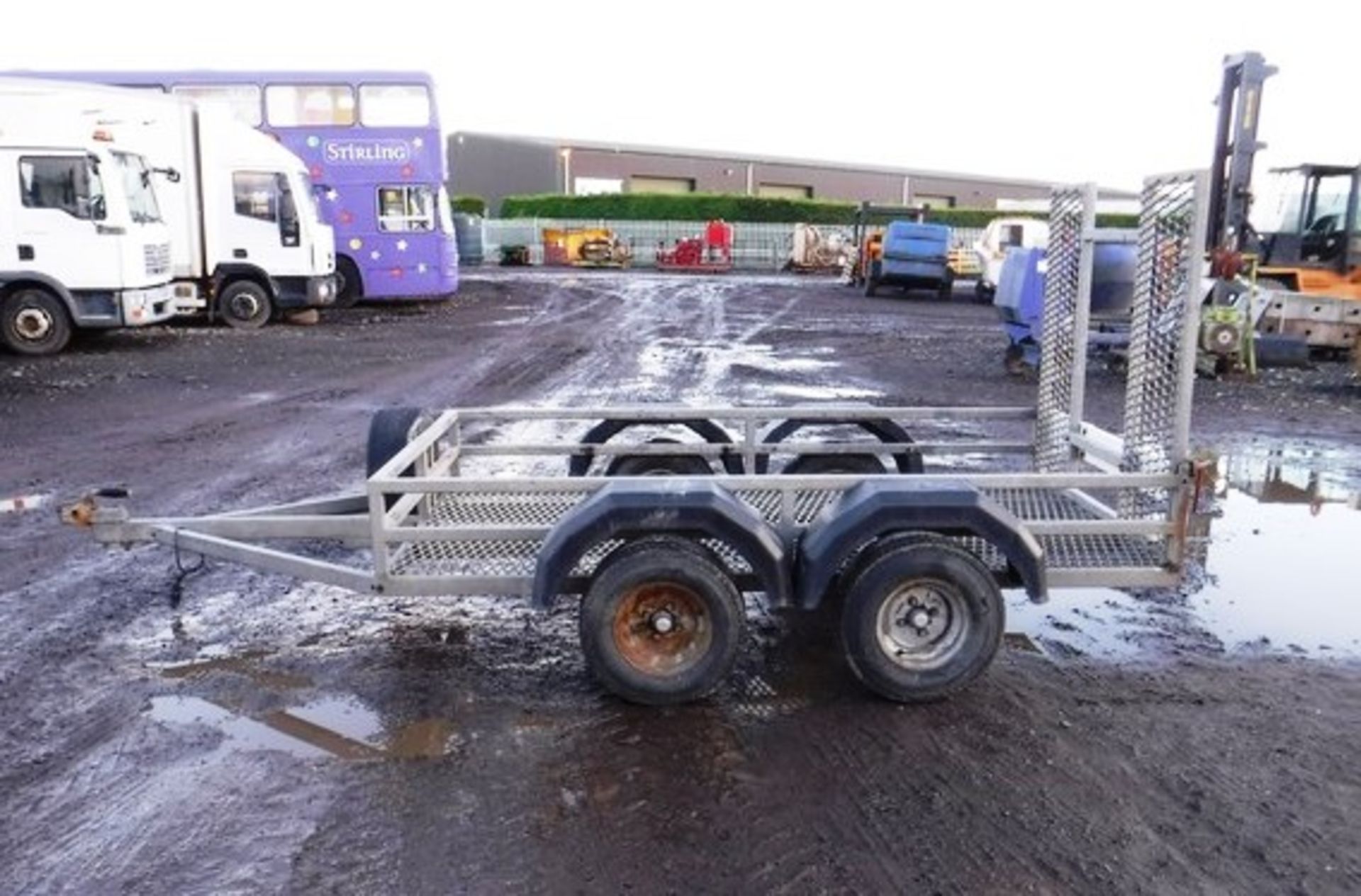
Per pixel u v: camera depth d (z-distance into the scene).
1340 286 18.14
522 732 4.20
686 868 3.32
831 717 4.34
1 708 4.40
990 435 10.65
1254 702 4.53
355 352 17.08
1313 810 3.69
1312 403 13.01
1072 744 4.14
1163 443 4.93
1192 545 4.83
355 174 23.94
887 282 31.64
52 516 7.22
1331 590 5.98
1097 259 12.93
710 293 31.92
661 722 4.28
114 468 8.74
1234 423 11.52
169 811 3.64
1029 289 14.52
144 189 17.28
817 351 17.81
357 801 3.69
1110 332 14.20
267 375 14.40
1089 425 6.09
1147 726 4.30
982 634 4.43
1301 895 3.22
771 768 3.93
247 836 3.49
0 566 6.17
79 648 5.02
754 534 4.32
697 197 52.09
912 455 6.86
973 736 4.20
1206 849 3.46
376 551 4.64
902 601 4.41
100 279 16.16
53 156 15.70
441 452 6.09
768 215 52.06
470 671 4.79
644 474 6.57
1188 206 4.67
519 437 10.10
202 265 20.53
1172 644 5.17
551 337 19.41
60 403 11.98
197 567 6.15
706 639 4.36
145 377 14.05
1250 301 15.17
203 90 23.02
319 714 4.36
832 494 5.25
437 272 24.75
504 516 5.58
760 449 6.56
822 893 3.21
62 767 3.93
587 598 4.30
